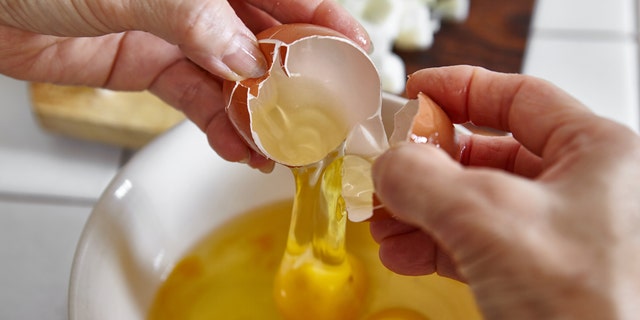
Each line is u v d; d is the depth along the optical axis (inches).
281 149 13.2
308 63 13.2
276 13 14.4
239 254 15.6
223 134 15.1
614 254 9.9
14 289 16.6
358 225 15.7
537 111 11.9
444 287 14.8
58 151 18.7
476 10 21.0
